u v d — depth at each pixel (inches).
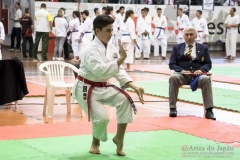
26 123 396.8
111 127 373.1
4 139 332.2
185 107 482.3
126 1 1116.5
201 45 429.1
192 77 419.8
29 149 307.0
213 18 1213.7
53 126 376.2
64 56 981.2
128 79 290.5
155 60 1017.5
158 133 356.5
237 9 1233.4
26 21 959.6
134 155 297.6
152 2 1150.3
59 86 425.1
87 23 881.5
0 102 450.9
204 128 374.6
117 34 928.3
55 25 930.7
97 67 281.3
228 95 560.4
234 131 366.0
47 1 1032.8
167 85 636.1
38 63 873.5
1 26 618.8
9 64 452.4
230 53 1088.8
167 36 1159.6
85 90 291.4
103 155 296.0
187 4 1170.6
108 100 292.2
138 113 445.7
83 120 414.0
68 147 313.6
